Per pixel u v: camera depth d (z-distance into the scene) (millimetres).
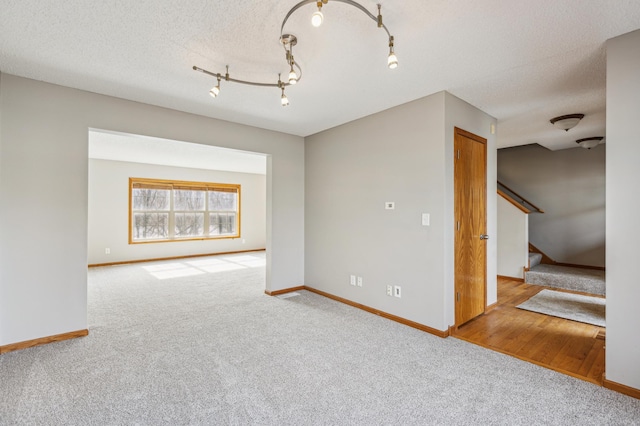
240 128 3977
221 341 2779
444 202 2859
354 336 2891
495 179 3770
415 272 3100
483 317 3404
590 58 2309
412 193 3133
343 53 2230
